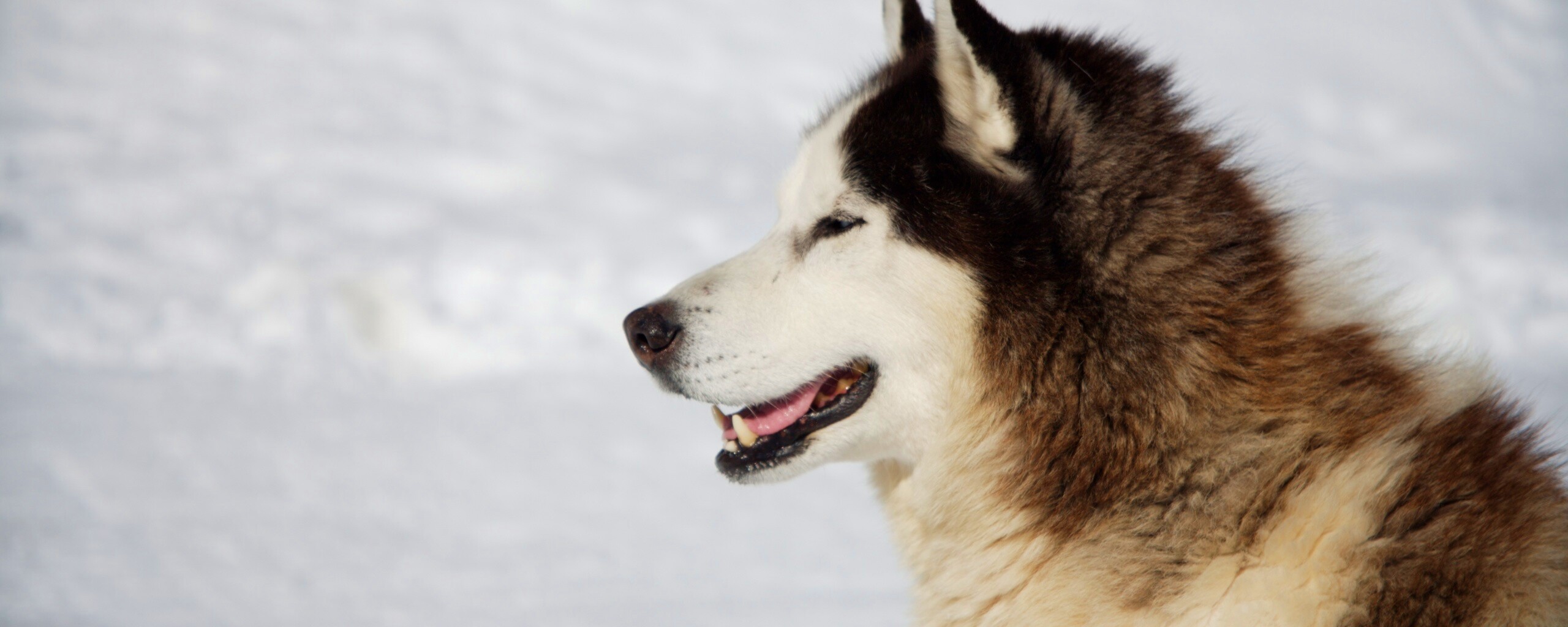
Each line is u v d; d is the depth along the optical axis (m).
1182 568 3.38
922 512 4.13
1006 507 3.79
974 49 3.74
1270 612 3.25
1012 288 3.71
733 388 4.14
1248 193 3.81
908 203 3.91
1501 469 3.30
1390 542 3.16
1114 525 3.52
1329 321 3.55
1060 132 3.74
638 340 4.30
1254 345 3.49
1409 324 3.71
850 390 4.14
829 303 4.05
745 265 4.28
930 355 3.91
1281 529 3.28
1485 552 3.12
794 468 4.23
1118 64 3.98
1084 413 3.60
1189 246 3.62
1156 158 3.76
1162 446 3.46
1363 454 3.32
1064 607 3.64
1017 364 3.71
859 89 4.71
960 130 3.87
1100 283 3.63
